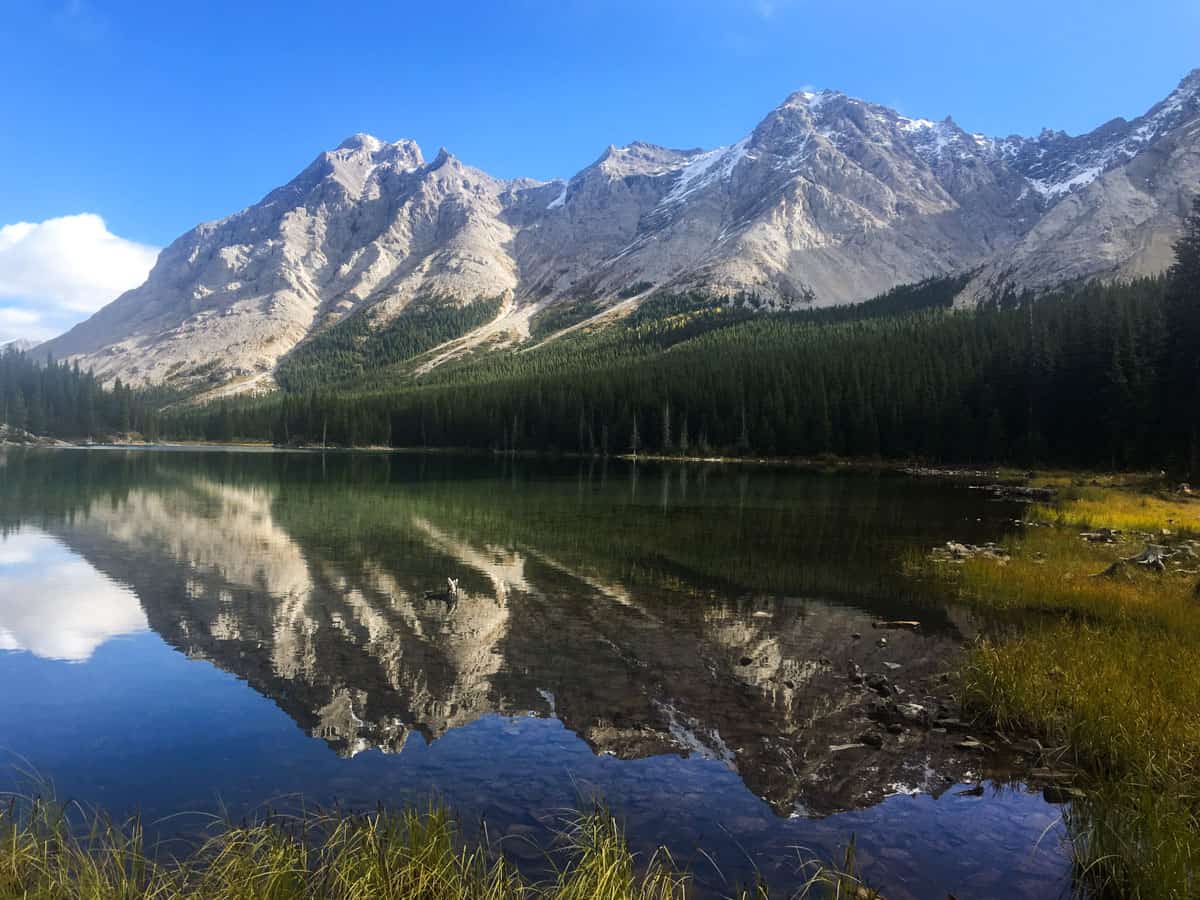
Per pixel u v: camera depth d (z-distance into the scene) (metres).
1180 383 66.50
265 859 6.54
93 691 12.76
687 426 129.38
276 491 54.00
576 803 8.72
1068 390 85.00
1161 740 9.44
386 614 18.47
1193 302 66.50
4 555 26.34
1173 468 60.62
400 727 11.21
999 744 10.80
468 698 12.58
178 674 13.73
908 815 8.59
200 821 8.11
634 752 10.37
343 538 31.56
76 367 160.50
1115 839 7.50
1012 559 26.48
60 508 40.69
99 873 6.50
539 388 155.62
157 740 10.59
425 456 130.00
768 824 8.30
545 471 88.12
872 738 10.80
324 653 15.12
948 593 21.77
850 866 7.34
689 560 27.11
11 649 15.22
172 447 155.00
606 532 34.56
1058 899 6.87
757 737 10.99
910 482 72.31
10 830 7.48
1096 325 85.69
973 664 13.51
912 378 110.00
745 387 129.12
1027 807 8.82
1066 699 11.38
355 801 8.63
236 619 17.83
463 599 20.25
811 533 34.66
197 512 39.88
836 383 118.62
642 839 7.85
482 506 46.16
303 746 10.41
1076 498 49.69
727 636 16.92
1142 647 13.98
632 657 15.17
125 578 22.58
